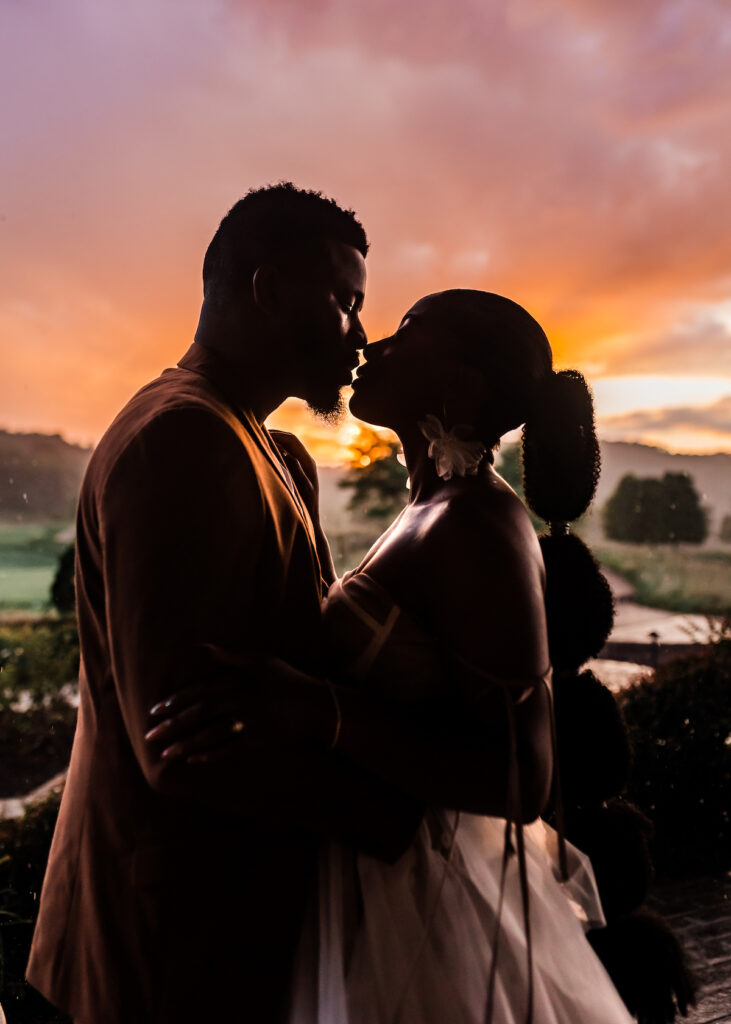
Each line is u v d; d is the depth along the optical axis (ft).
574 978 4.30
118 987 3.84
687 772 13.11
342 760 3.82
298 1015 3.99
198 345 4.80
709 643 16.25
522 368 4.71
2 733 21.47
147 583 3.60
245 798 3.56
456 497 4.26
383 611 4.26
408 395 4.71
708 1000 8.50
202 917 3.86
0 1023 6.45
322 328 4.75
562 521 5.26
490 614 3.94
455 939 4.05
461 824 4.45
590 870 4.95
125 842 3.94
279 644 4.08
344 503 40.96
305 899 4.10
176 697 3.47
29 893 9.36
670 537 89.71
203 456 3.80
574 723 5.28
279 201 4.72
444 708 4.24
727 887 11.68
